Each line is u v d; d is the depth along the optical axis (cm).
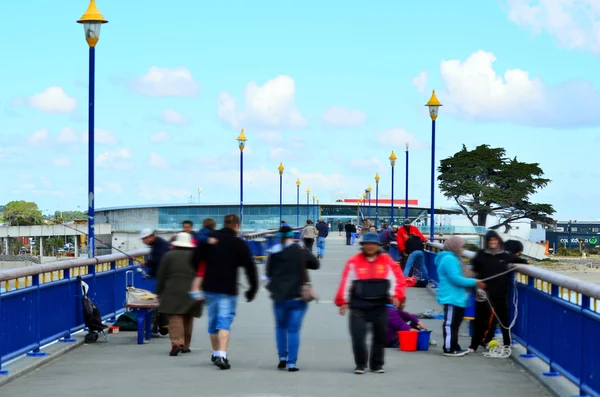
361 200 15488
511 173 14450
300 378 1138
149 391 1041
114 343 1469
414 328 1451
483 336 1362
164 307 1335
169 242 1520
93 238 1712
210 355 1347
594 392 891
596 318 882
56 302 1353
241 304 2166
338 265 4084
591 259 9725
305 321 1802
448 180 14562
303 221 14950
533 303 1215
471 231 10488
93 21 1744
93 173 1741
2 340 1105
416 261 2984
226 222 1238
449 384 1097
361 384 1093
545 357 1132
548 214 14475
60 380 1118
